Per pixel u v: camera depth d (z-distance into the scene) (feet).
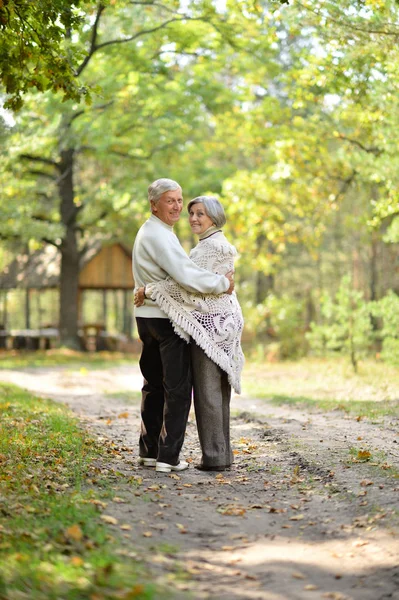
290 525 17.28
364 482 20.16
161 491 20.30
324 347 67.51
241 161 127.13
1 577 12.82
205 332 22.68
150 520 17.47
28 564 13.56
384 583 13.73
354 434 28.84
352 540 15.98
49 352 103.04
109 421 34.91
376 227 50.83
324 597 13.15
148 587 12.82
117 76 69.51
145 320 23.02
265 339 93.15
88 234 120.47
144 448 23.68
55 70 27.22
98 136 82.69
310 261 148.56
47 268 116.67
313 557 15.15
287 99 80.74
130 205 99.09
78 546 14.82
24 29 26.96
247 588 13.53
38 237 88.84
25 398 41.70
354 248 116.16
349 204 102.58
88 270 113.29
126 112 81.30
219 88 84.64
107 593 12.52
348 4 36.94
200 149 104.32
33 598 12.16
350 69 40.34
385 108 44.65
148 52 67.67
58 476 21.15
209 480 21.81
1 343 118.52
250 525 17.33
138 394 51.78
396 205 47.50
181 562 14.73
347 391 48.24
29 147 57.72
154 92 78.48
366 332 61.52
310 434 29.01
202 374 23.06
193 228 23.35
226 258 23.04
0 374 71.10
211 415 23.06
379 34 37.52
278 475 22.17
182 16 55.31
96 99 70.64
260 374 67.31
